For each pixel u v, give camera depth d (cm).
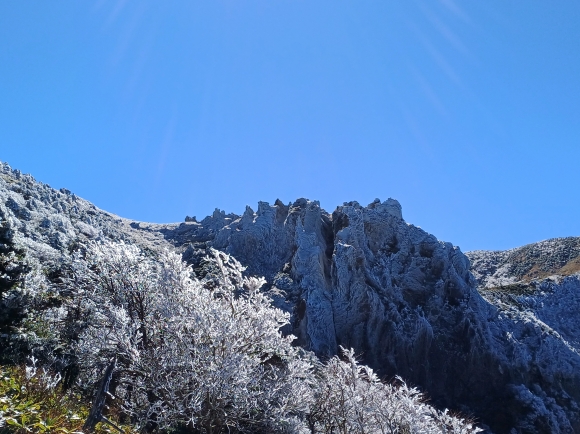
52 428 739
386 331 3759
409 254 4500
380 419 1348
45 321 1395
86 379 1243
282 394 1260
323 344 3462
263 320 1217
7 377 954
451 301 4269
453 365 3803
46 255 2009
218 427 1080
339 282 3906
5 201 3039
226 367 1020
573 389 4053
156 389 1082
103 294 1338
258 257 4381
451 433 1423
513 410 3531
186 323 1124
